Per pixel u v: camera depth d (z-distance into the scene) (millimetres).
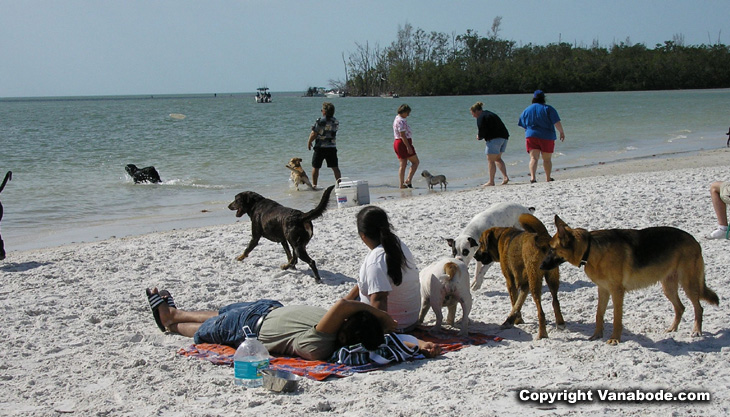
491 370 4859
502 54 120750
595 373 4711
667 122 35281
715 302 5555
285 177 17938
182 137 29375
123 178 17969
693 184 13375
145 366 5145
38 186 16734
